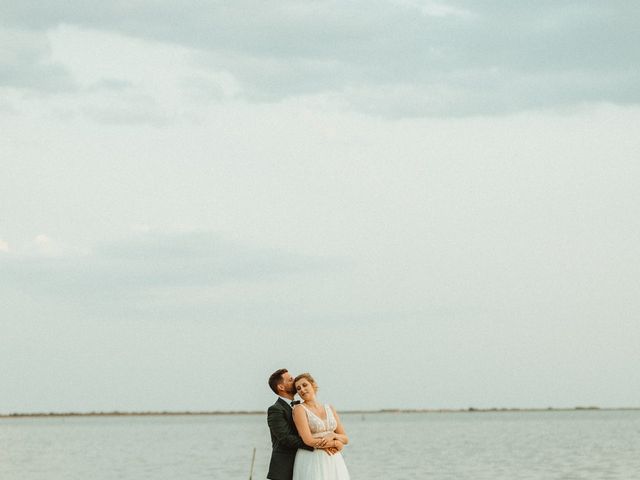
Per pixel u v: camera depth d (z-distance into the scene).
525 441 75.69
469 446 68.31
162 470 46.75
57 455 65.12
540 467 43.31
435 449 64.44
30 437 119.00
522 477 37.59
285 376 10.22
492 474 39.72
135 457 60.72
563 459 49.03
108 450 73.00
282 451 10.07
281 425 9.98
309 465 9.91
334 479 9.91
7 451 72.81
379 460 51.75
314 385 10.16
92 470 47.53
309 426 9.96
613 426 131.00
